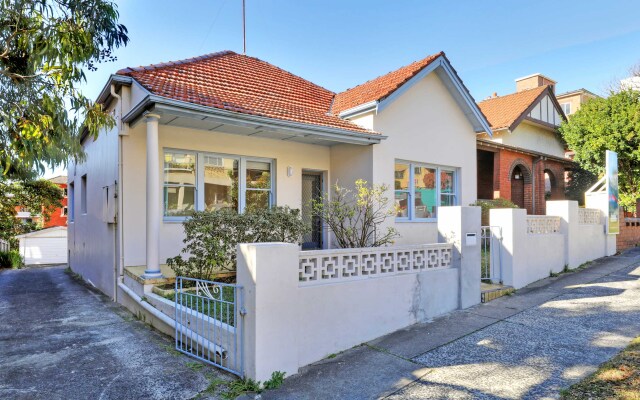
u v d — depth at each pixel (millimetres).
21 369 4516
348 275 5145
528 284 8195
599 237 11117
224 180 9055
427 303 6082
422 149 10773
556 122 19609
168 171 8320
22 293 9484
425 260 6215
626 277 8555
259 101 8953
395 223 10102
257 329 3947
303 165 10195
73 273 14016
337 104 11180
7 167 5191
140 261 7953
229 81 9773
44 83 5316
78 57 5191
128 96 7863
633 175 14312
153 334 5840
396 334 5449
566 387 3709
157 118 6832
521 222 8086
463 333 5395
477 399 3570
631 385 3652
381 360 4578
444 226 6852
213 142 8742
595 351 4594
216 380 4145
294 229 7070
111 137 8484
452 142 11633
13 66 5594
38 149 5254
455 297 6555
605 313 6051
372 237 9320
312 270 4793
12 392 3941
